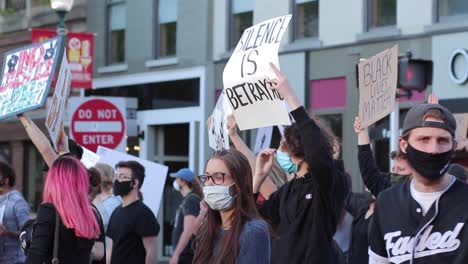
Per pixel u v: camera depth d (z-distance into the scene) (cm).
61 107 759
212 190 481
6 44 2528
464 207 410
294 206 544
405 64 987
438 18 1509
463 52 1445
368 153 654
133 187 827
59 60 739
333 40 1667
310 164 523
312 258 533
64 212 611
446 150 410
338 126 1652
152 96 2080
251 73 609
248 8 1869
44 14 2383
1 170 954
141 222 819
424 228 414
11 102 756
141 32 2116
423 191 420
